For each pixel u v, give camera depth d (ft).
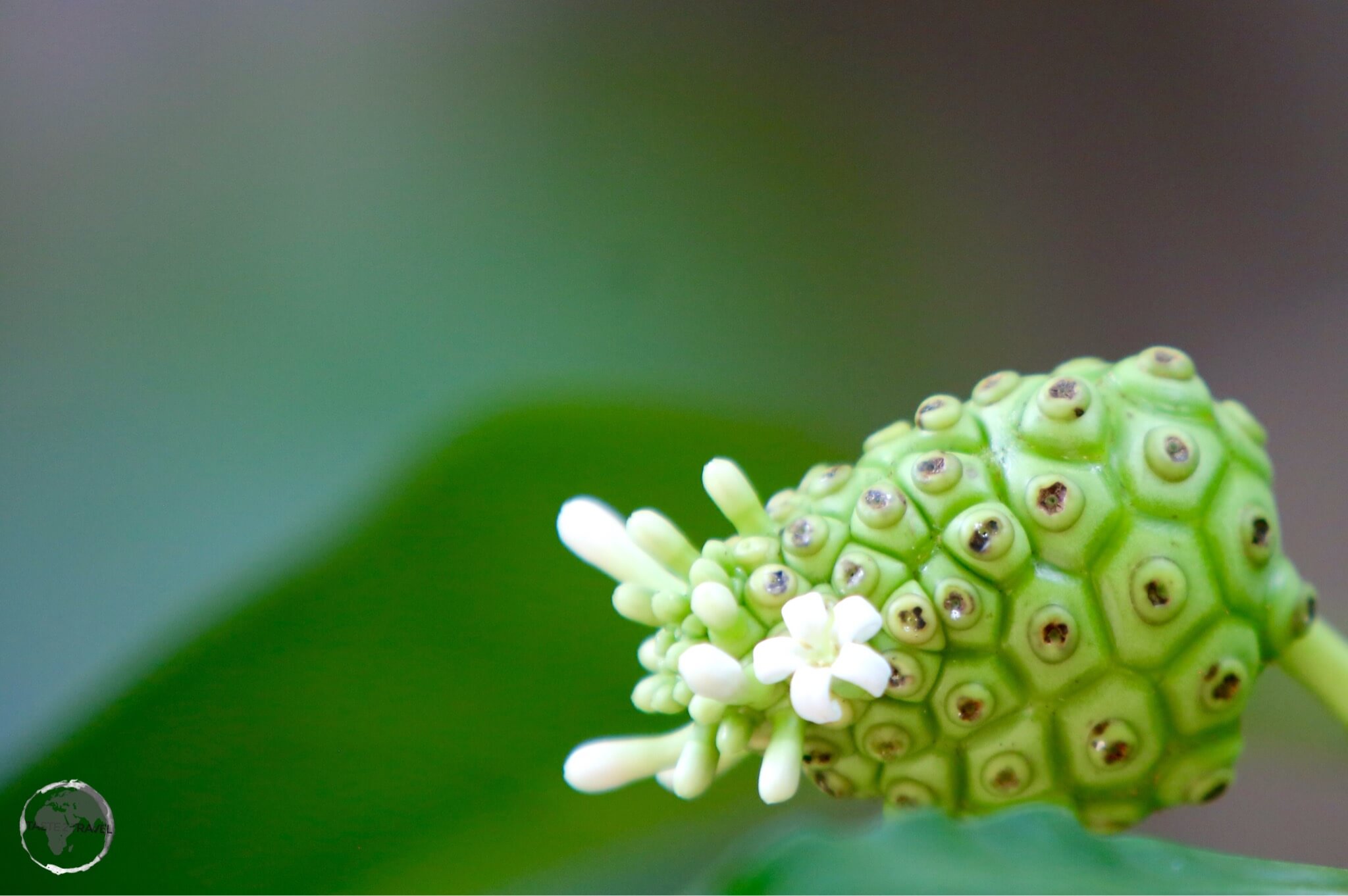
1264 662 1.23
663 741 1.20
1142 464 1.19
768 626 1.19
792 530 1.19
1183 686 1.19
